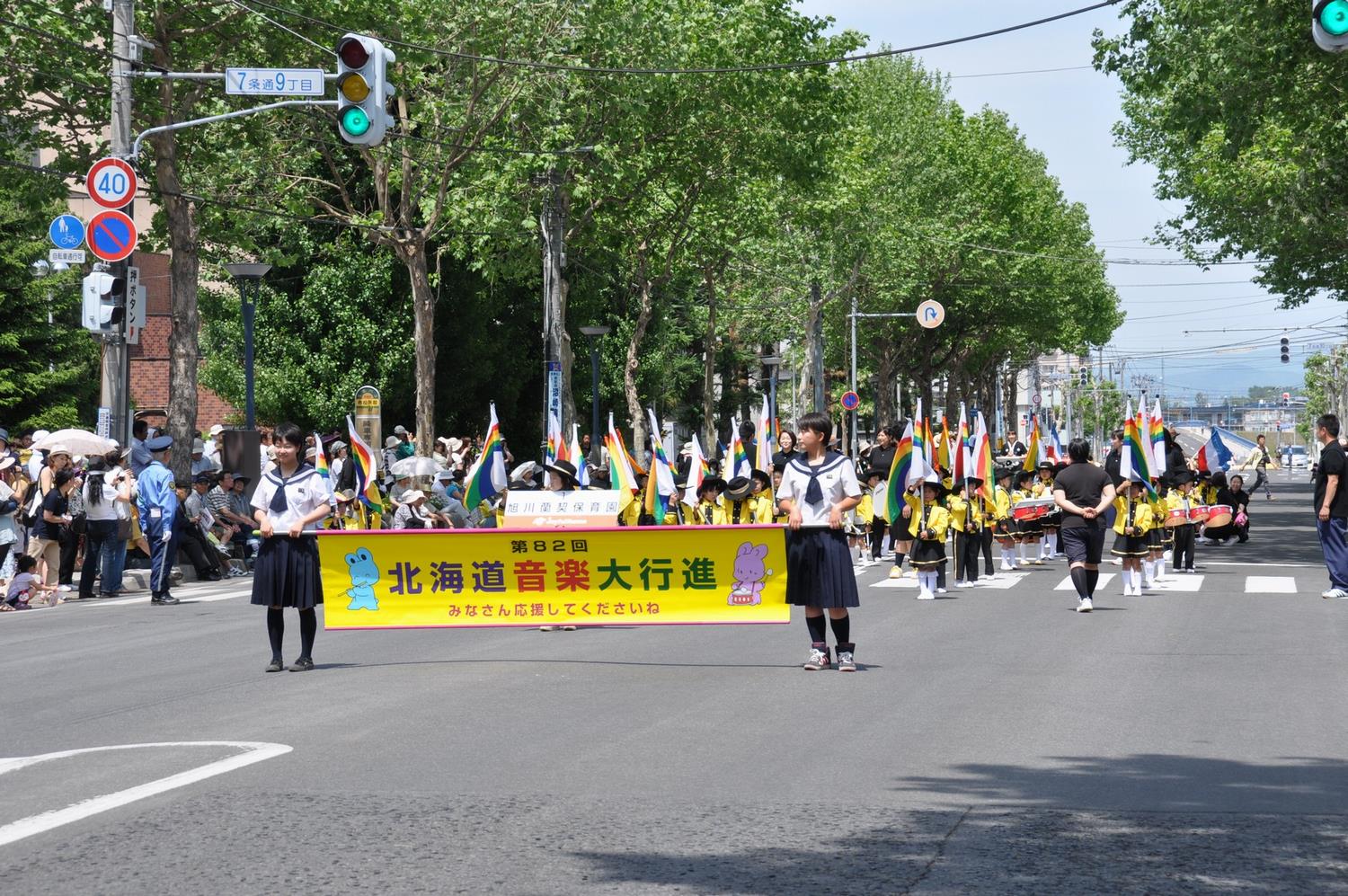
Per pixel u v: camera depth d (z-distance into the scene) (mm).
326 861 6230
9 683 12180
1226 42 27578
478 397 47875
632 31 34031
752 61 41344
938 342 75438
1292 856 6305
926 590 19703
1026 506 26141
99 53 25828
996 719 9883
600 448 40031
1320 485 19109
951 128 69250
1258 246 42906
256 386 41625
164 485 19641
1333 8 12602
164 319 47469
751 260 56844
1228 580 22062
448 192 35594
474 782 7848
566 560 12914
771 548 12633
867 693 11070
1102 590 20812
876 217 56594
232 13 25547
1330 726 9633
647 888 5816
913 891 5770
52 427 41594
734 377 74500
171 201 25844
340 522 18469
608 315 56344
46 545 20312
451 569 13016
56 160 27016
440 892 5770
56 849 6449
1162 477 22734
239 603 19734
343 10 26734
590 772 8109
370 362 42500
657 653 13719
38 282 42438
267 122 30531
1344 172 33688
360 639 15211
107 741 9273
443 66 34281
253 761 8414
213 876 6004
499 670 12438
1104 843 6527
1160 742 9047
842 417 73750
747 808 7227
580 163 36750
